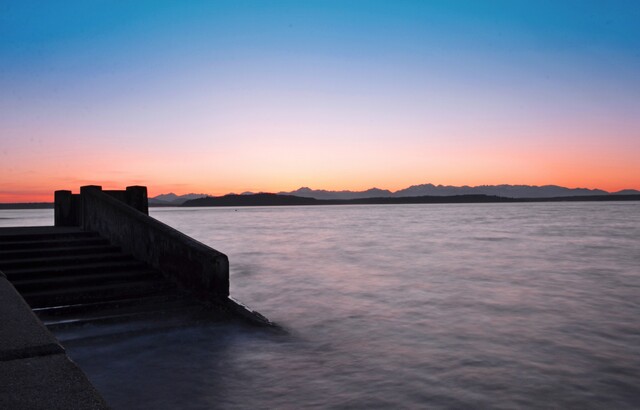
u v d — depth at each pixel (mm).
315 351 7375
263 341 7660
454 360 7027
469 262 20391
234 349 7148
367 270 17984
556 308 11023
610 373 6492
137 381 5738
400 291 13414
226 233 44406
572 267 18609
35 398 2350
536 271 17516
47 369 2699
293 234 42281
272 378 6035
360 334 8562
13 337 3143
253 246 29266
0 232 11250
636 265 19188
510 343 8031
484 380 6172
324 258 22188
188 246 9172
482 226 53781
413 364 6797
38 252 9805
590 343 8055
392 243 30984
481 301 11891
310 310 10812
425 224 60688
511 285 14406
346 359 6992
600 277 16000
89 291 8523
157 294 9180
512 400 5504
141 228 10391
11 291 4375
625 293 13008
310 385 5863
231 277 16281
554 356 7285
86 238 11227
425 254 23734
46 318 7781
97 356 6559
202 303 8812
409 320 9758
